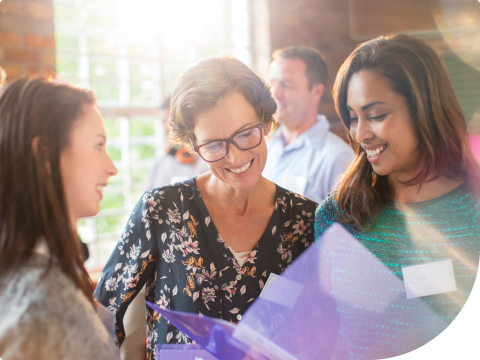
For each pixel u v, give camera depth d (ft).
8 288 2.07
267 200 3.73
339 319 3.50
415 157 2.99
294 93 7.45
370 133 2.92
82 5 10.62
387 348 3.13
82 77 10.83
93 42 10.90
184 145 3.58
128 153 11.64
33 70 8.49
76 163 2.33
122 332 3.50
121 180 11.62
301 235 3.71
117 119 11.43
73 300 2.15
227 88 3.09
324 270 3.62
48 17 8.61
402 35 2.90
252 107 3.24
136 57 11.57
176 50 12.18
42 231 2.17
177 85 3.31
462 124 2.86
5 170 2.14
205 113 3.14
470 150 2.93
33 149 2.16
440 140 2.84
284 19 12.28
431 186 3.04
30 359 1.98
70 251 2.23
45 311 2.02
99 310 2.72
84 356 2.09
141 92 11.81
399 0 13.17
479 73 12.66
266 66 12.15
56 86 2.33
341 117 3.25
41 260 2.17
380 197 3.28
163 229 3.55
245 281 3.48
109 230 11.12
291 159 7.72
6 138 2.14
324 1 12.98
